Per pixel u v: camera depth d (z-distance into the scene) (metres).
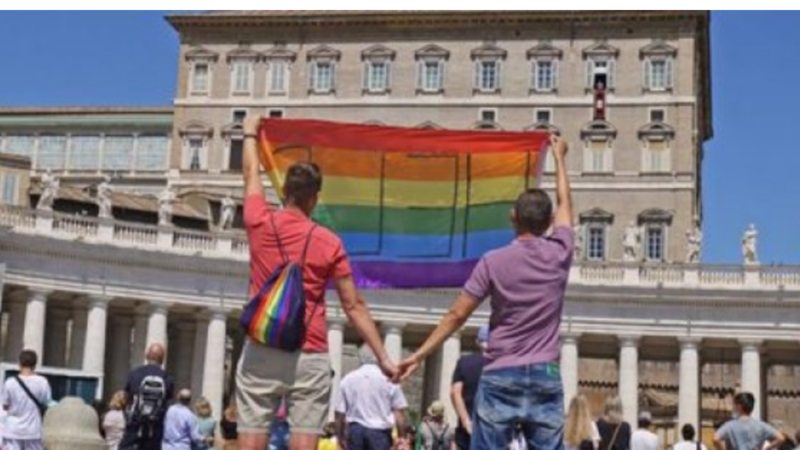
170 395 20.22
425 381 71.31
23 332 63.94
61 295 63.41
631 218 91.06
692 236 73.50
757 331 66.81
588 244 91.62
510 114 93.94
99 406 30.34
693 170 90.62
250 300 10.02
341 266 10.14
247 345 10.08
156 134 109.50
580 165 92.38
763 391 75.06
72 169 111.06
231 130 96.56
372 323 10.30
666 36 91.94
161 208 67.81
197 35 97.81
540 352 9.84
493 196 16.39
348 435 18.23
